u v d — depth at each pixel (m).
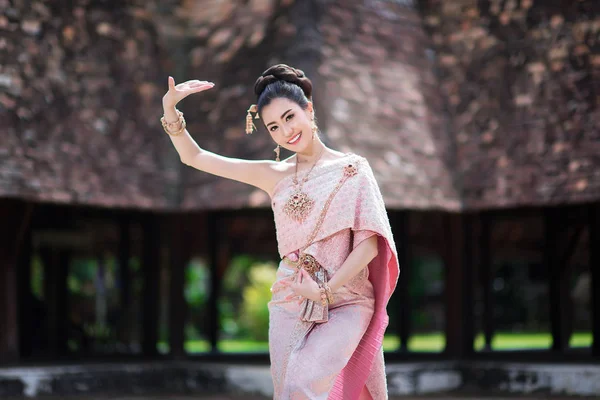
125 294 19.25
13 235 13.20
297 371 4.66
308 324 4.80
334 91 13.62
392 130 13.83
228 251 20.16
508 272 30.94
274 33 14.53
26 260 16.58
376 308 4.91
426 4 15.67
